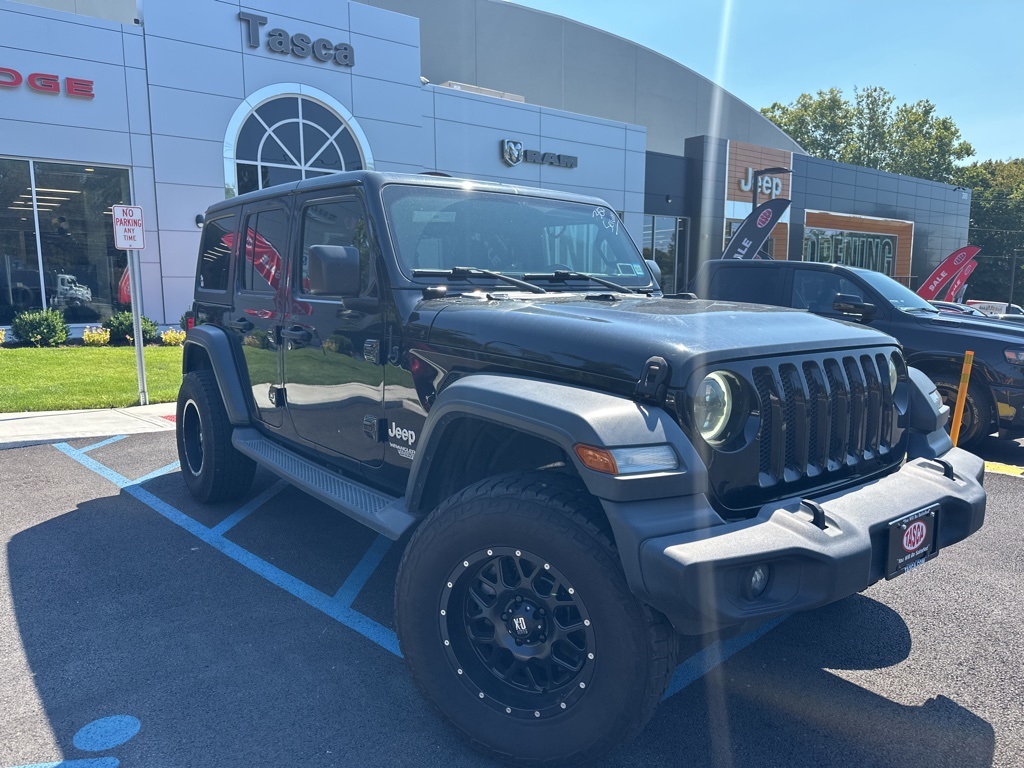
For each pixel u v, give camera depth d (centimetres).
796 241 3145
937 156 6384
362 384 342
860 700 294
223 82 1582
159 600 374
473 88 2209
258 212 440
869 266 3553
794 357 257
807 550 220
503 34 3027
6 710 278
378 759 254
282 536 466
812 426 262
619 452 216
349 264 308
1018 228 6091
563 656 244
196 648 327
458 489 297
